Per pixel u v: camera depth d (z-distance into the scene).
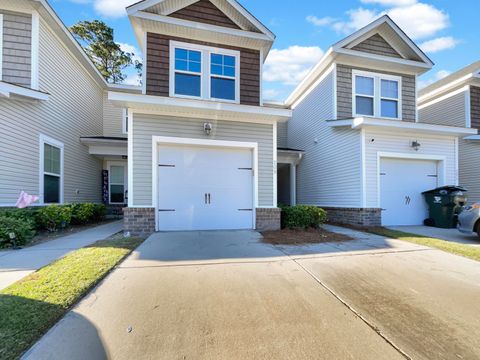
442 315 2.58
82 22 19.88
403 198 8.83
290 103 13.93
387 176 8.74
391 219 8.67
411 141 8.87
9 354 1.87
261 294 3.00
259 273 3.68
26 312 2.38
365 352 2.02
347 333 2.26
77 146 9.73
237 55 7.99
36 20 7.14
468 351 2.04
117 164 12.02
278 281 3.40
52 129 8.10
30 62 7.08
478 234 6.07
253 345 2.09
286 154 11.41
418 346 2.09
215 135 7.07
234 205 7.19
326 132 10.24
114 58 22.16
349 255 4.64
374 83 9.81
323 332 2.27
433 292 3.12
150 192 6.62
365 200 8.41
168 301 2.79
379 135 8.65
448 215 8.09
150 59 7.32
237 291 3.07
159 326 2.32
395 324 2.41
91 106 11.12
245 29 7.98
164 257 4.37
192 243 5.41
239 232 6.66
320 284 3.32
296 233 6.72
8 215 5.75
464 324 2.42
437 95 12.21
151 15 7.08
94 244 5.15
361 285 3.30
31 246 5.10
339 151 9.50
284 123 14.65
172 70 7.45
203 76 7.69
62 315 2.44
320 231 7.19
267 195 7.36
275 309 2.66
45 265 3.83
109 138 10.20
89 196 10.68
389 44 9.88
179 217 6.86
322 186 10.55
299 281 3.41
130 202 6.52
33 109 7.27
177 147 6.91
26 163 7.06
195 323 2.38
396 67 9.87
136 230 6.50
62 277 3.25
